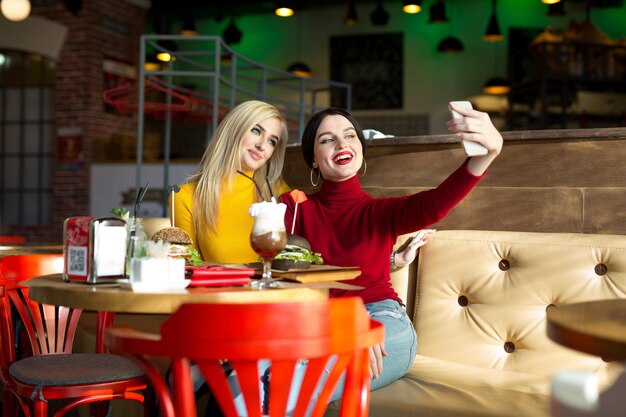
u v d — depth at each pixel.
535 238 2.19
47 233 9.59
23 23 9.58
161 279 1.57
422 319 2.29
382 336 1.33
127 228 1.77
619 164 2.21
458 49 10.13
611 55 9.12
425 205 2.09
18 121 9.90
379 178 2.72
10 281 2.11
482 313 2.19
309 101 11.37
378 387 1.96
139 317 2.97
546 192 2.33
